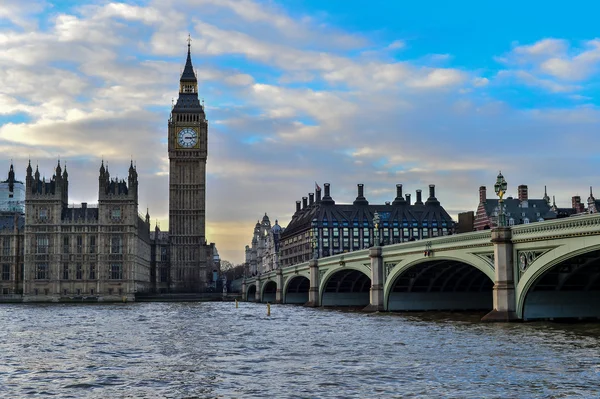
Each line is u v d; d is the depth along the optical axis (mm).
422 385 37094
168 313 129125
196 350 55969
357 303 141375
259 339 65062
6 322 100000
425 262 89375
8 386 39469
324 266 133625
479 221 185750
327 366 44938
